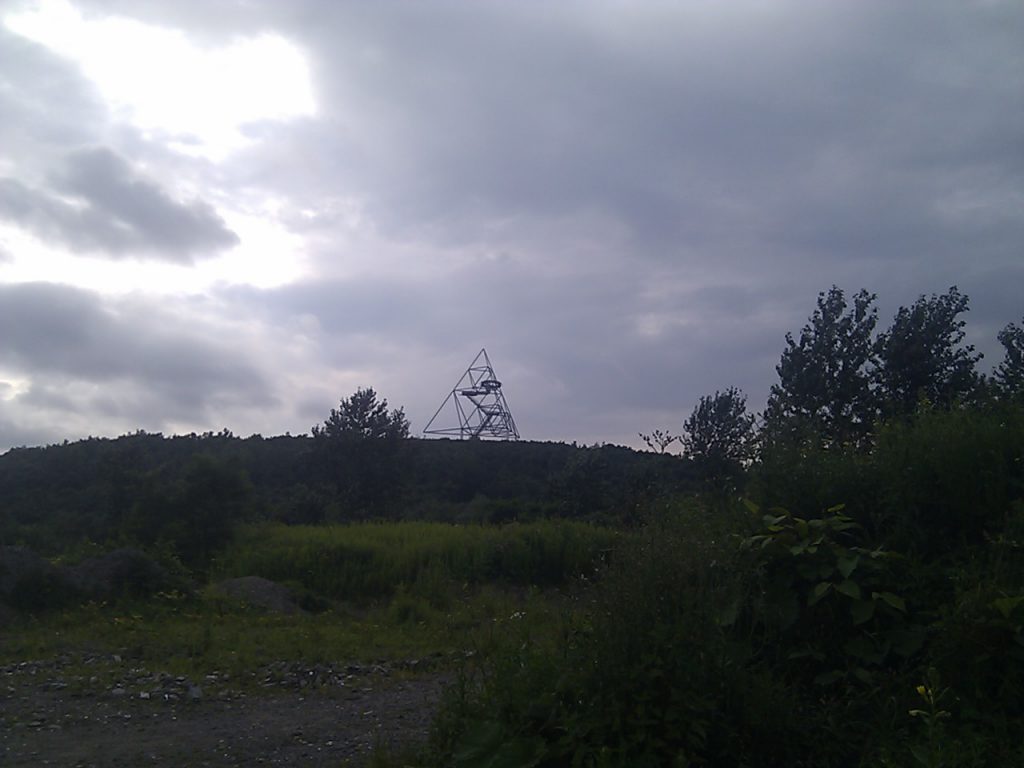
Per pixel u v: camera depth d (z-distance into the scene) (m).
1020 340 15.74
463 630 13.76
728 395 16.67
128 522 21.84
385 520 29.67
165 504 21.73
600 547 19.16
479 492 42.94
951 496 6.00
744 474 6.78
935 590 5.57
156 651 11.45
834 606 5.57
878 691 5.14
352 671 10.52
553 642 5.88
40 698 8.95
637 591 5.34
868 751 4.80
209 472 22.16
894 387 18.17
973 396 7.35
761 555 5.75
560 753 4.88
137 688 9.31
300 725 7.90
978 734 4.68
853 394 18.30
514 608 15.27
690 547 5.60
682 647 5.04
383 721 7.98
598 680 5.04
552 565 19.14
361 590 18.41
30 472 36.97
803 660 5.48
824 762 4.84
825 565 5.61
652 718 4.84
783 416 7.85
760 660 5.44
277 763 6.71
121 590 15.18
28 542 22.84
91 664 10.66
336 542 20.72
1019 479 5.96
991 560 5.51
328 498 36.25
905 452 6.27
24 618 13.64
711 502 6.61
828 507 6.18
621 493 21.02
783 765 4.92
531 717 5.16
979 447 6.07
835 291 19.61
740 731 4.93
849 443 7.02
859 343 18.84
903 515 5.97
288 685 9.70
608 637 5.16
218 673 10.24
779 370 19.73
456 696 6.05
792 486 6.30
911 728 4.91
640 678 4.93
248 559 19.77
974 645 5.02
